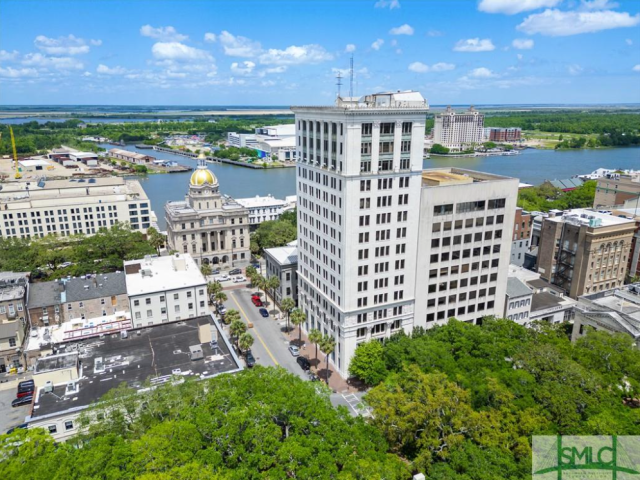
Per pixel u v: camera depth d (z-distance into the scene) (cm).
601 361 9619
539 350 9344
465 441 7169
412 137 10625
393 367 10406
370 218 10694
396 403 7669
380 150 10388
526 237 18412
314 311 13112
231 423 6638
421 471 6931
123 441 6594
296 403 7169
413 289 11819
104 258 17650
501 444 7144
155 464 5966
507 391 8088
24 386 10969
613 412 7950
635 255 16162
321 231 11894
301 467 6234
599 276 15538
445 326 11019
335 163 10619
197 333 10625
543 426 7419
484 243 12250
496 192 11938
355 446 6906
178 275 13812
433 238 11562
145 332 10694
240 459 6444
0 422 10031
